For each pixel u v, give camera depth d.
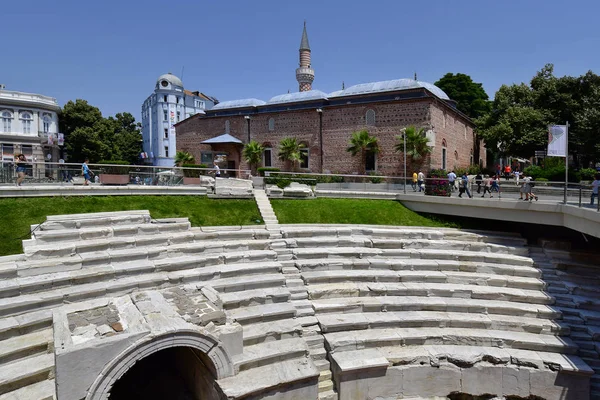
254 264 14.48
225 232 16.17
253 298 12.62
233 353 10.28
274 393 9.84
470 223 19.92
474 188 19.03
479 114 53.91
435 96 30.80
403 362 11.78
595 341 12.58
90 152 53.09
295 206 20.83
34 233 12.87
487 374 11.96
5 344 9.20
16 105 45.66
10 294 10.41
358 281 14.91
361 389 11.32
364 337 12.18
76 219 13.79
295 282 14.17
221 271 13.51
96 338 8.62
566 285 14.62
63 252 12.31
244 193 20.86
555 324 13.03
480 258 16.52
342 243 17.03
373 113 33.03
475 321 13.15
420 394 11.84
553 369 11.71
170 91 70.75
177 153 41.81
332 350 11.77
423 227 19.53
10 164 16.20
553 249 16.91
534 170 31.39
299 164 36.72
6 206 14.55
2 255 12.01
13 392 8.38
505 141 38.12
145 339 8.70
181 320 9.67
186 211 18.17
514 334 12.88
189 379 11.51
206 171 23.03
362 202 22.11
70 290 11.08
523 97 40.78
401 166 31.83
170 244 14.59
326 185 24.47
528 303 14.17
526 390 11.84
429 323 13.12
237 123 40.16
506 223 19.44
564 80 38.25
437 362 11.87
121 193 17.89
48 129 48.91
